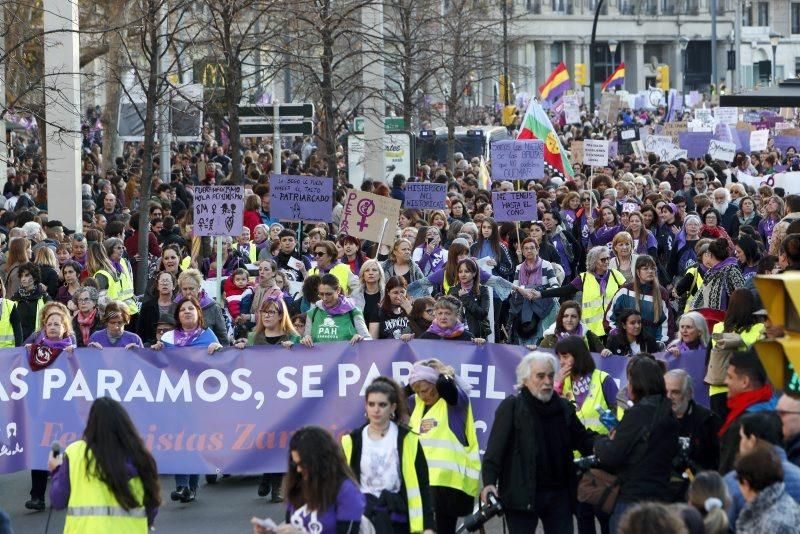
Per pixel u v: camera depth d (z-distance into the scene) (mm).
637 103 109438
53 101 27750
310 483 10359
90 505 11055
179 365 16203
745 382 11680
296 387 16125
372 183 32531
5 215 30203
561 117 82438
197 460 16141
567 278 26531
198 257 24344
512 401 12336
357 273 23359
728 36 183500
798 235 15039
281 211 25547
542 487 12312
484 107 97062
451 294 19625
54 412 16250
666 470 11820
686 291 20672
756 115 71062
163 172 44000
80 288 19219
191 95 35062
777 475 9406
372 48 37188
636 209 27516
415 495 11617
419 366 13148
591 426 13938
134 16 37219
